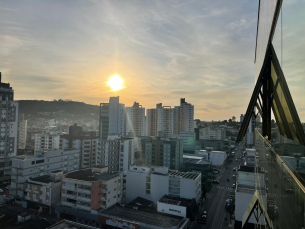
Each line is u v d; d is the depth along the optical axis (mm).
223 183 83062
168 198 53188
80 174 55250
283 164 6945
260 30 14328
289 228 6043
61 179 56625
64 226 27125
